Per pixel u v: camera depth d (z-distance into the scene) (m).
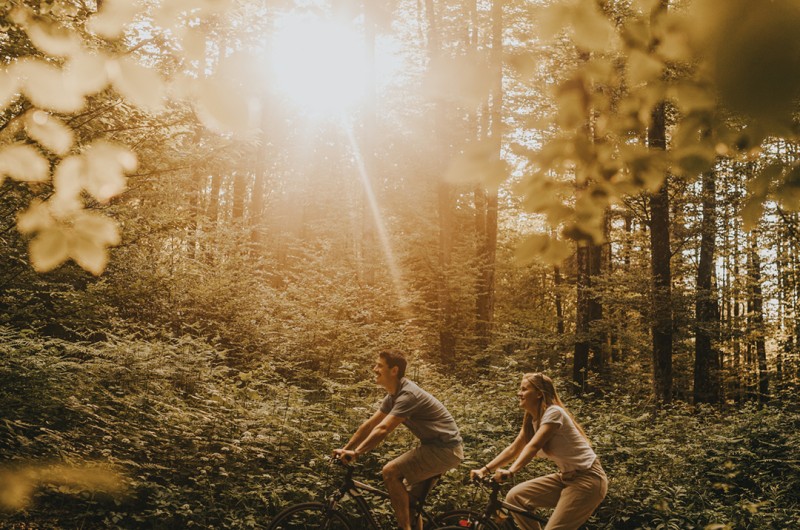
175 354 8.06
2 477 1.56
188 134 7.61
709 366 18.77
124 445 6.24
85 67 1.25
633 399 12.95
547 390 5.00
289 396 8.12
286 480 6.36
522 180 1.77
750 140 1.46
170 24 1.33
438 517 5.18
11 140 1.42
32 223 1.43
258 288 14.38
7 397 6.12
